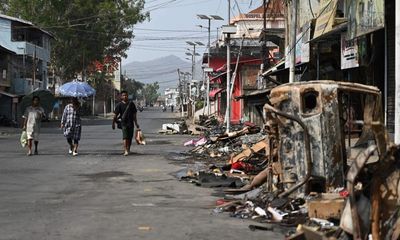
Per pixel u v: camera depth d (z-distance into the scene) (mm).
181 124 35031
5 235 7152
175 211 8883
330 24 14633
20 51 56969
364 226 5410
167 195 10547
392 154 5336
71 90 37375
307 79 20578
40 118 18781
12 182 12102
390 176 5379
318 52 17578
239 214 8523
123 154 18891
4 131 38906
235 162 13930
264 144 14172
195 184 11922
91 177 13047
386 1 12445
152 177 13117
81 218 8273
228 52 30453
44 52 63781
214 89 63000
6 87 54750
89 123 54312
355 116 9609
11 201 9750
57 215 8500
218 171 13609
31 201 9766
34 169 14477
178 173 13562
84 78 71875
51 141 26094
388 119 13250
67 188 11336
